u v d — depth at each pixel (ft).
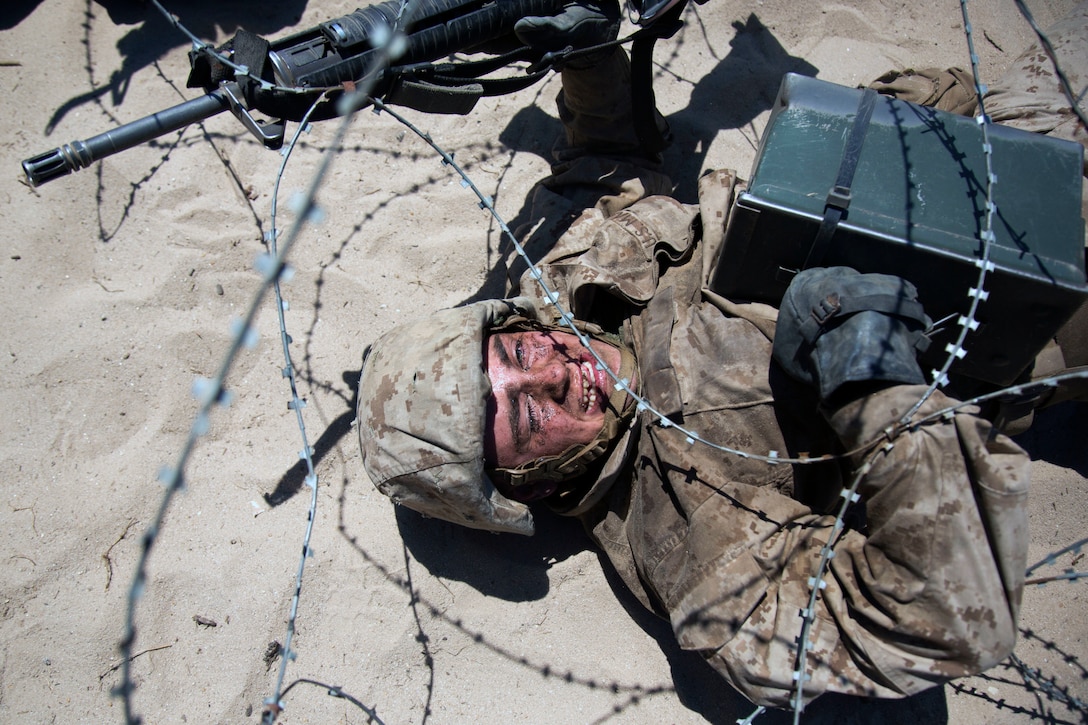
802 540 5.83
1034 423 7.80
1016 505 5.06
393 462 6.05
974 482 5.15
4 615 6.66
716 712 6.64
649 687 6.71
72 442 7.38
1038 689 6.79
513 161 9.06
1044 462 7.62
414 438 5.93
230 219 8.49
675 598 5.99
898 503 5.21
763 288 6.33
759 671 5.54
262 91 5.72
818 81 6.13
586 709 6.60
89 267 8.16
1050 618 7.07
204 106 5.75
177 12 9.45
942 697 6.81
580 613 6.99
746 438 6.18
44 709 6.37
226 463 7.39
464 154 9.07
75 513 7.06
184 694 6.47
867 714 6.71
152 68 9.14
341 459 7.49
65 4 9.31
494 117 9.29
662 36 7.16
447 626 6.86
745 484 6.05
